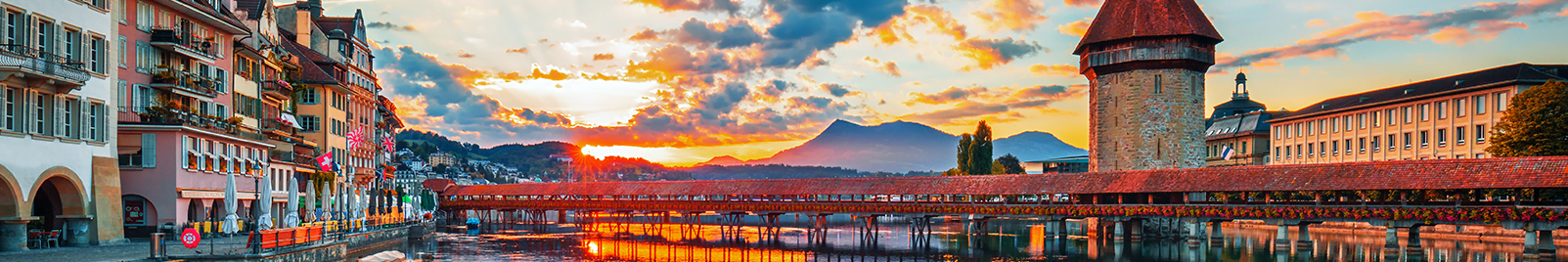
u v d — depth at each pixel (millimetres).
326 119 82500
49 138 41312
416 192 121500
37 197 44875
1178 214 68062
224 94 59938
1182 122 84312
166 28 53219
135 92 50562
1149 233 80750
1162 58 83625
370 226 66438
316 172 73500
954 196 79750
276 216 65188
